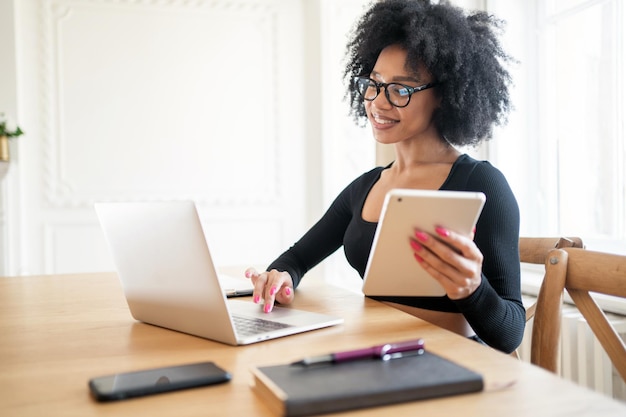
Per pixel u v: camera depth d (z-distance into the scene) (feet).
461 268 2.87
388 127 4.47
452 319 4.10
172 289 3.02
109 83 12.03
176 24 12.38
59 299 4.22
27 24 11.55
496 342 3.49
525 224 8.92
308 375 2.10
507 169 8.88
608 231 7.61
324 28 12.34
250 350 2.77
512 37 8.86
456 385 2.05
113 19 12.01
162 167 12.39
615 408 1.93
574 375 6.28
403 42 4.47
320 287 4.62
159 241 2.95
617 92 7.41
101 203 3.26
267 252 13.08
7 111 11.17
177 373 2.31
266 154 13.03
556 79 8.46
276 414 1.93
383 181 4.81
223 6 12.64
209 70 12.61
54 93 11.75
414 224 2.82
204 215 12.64
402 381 2.03
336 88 12.47
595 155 7.78
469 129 4.61
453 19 4.43
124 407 2.03
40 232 11.71
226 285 4.58
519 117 8.91
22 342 3.00
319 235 5.11
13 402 2.11
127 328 3.31
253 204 12.96
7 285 4.87
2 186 10.96
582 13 7.96
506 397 2.04
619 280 3.13
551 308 3.37
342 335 3.00
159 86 12.33
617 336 3.20
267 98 13.01
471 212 2.79
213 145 12.69
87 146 11.95
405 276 3.20
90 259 11.96
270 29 12.98
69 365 2.58
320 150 12.51
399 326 3.17
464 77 4.44
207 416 1.93
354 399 1.92
